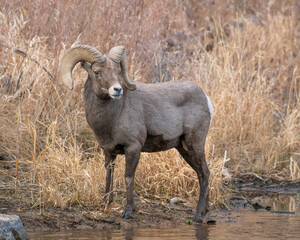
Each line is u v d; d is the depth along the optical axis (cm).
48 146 1825
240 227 1531
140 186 1869
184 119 1647
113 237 1355
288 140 2509
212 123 2502
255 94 2655
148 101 1586
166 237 1380
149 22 2608
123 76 1509
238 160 2431
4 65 2214
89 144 2141
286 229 1506
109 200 1648
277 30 3578
